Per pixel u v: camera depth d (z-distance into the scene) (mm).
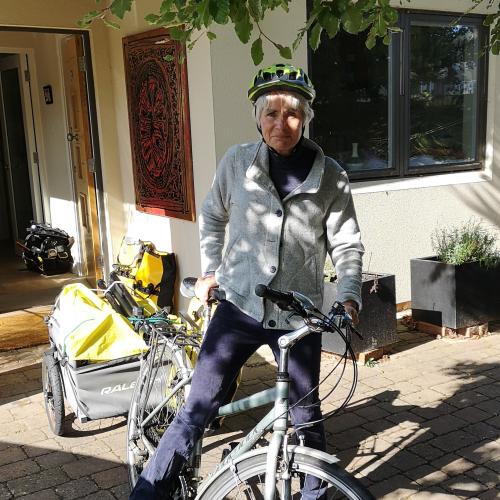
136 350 3025
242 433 3451
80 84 5566
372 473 3037
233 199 2355
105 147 5488
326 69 4961
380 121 5328
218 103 4270
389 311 4441
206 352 2357
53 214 7117
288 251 2271
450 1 5398
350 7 2412
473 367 4293
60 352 3254
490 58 5793
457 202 5703
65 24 5059
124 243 5309
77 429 3529
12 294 5867
